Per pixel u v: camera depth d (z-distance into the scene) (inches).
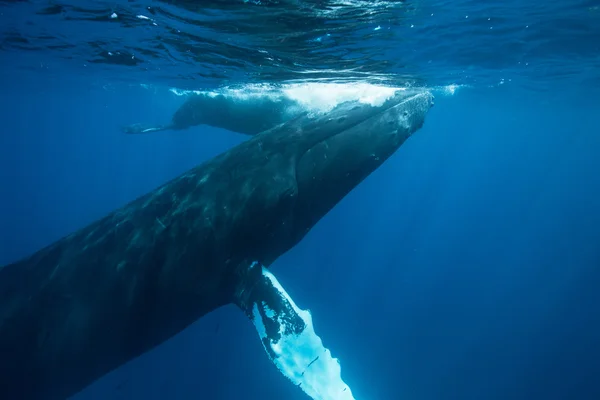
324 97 422.0
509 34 449.4
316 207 238.1
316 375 171.9
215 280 206.8
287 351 177.3
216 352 772.6
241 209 210.1
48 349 177.9
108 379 710.5
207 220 205.8
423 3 333.1
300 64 495.5
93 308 185.2
